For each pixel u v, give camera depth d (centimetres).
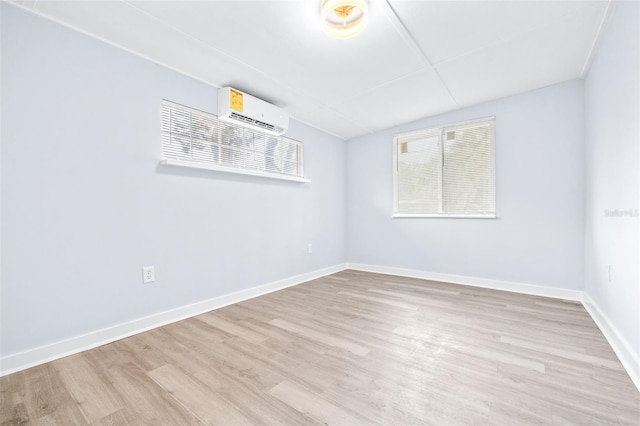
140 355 161
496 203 291
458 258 319
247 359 155
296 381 134
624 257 152
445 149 326
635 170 138
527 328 191
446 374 138
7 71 146
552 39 189
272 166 306
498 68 228
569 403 115
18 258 149
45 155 157
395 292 288
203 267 236
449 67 225
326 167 383
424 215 341
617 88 162
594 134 213
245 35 182
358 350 164
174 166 217
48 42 159
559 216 258
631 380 130
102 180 179
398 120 345
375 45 195
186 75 227
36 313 154
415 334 185
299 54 204
